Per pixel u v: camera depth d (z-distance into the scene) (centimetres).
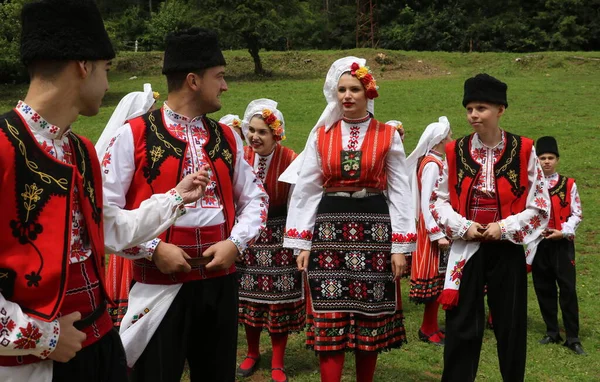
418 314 642
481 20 3997
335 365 407
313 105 2070
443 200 425
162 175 310
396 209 407
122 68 3070
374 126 412
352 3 4512
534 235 402
